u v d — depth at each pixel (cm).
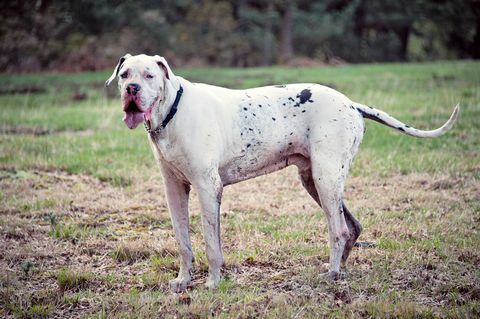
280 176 1099
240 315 610
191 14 3825
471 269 700
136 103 609
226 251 780
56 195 1008
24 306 653
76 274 705
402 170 1100
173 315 618
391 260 731
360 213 904
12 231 846
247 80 2453
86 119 1642
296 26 4294
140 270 743
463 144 1226
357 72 2638
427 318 596
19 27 3388
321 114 685
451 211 893
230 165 687
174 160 657
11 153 1248
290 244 790
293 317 604
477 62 2961
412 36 5656
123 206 956
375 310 607
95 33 3609
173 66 3572
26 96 2116
